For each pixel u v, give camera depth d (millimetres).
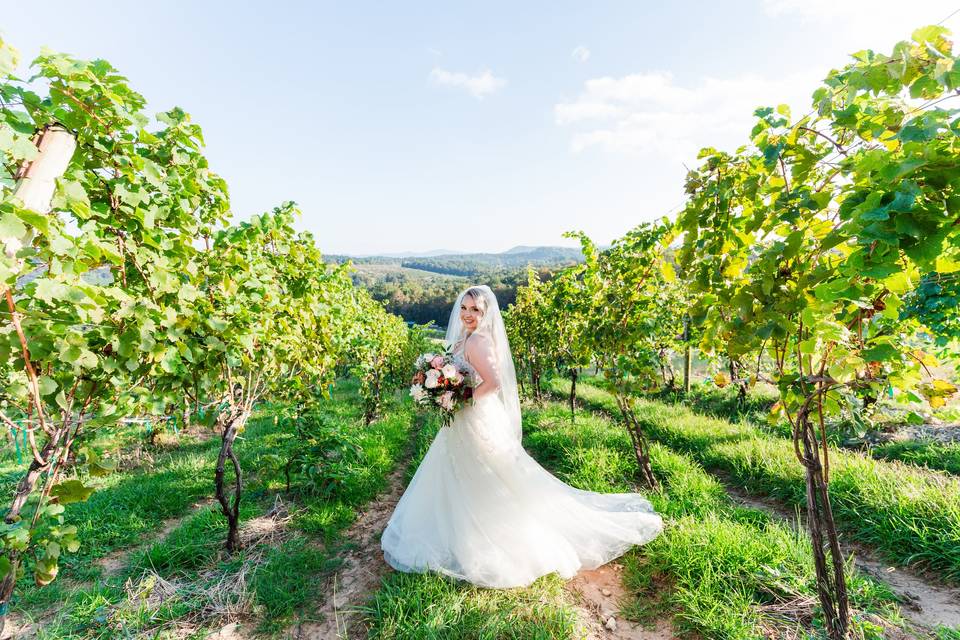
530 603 2631
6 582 1747
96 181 1995
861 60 1681
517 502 3051
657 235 4008
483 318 3246
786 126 1925
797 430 2080
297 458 4359
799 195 1840
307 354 4711
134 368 1989
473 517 2971
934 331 4664
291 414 4633
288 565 3127
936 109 1404
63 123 1828
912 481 3865
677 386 9547
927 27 1479
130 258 2168
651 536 3229
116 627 2521
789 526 3656
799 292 1806
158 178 2152
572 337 6992
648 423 6863
